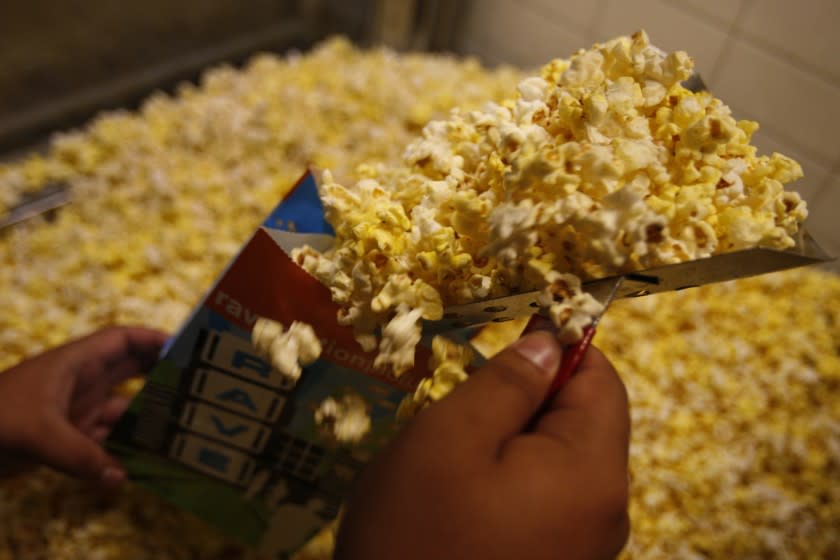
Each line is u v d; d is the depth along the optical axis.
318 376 0.33
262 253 0.30
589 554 0.24
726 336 0.65
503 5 0.86
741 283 0.68
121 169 0.76
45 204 0.75
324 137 0.79
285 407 0.36
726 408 0.61
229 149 0.77
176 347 0.35
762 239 0.27
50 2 0.88
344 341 0.31
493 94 0.81
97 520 0.52
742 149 0.30
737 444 0.59
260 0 0.99
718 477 0.57
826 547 0.56
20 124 0.80
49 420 0.44
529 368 0.25
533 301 0.27
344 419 0.31
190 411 0.38
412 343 0.27
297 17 1.02
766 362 0.65
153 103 0.83
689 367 0.63
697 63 0.57
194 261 0.70
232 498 0.43
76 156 0.78
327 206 0.31
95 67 0.88
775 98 0.51
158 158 0.77
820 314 0.68
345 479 0.38
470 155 0.31
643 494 0.55
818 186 0.48
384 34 0.95
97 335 0.49
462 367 0.29
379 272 0.29
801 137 0.49
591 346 0.28
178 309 0.65
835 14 0.47
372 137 0.77
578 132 0.28
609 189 0.26
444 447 0.24
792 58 0.50
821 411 0.63
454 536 0.23
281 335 0.30
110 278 0.67
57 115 0.83
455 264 0.28
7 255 0.70
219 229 0.71
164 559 0.52
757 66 0.53
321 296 0.30
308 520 0.42
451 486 0.23
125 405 0.53
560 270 0.26
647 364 0.61
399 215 0.30
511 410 0.25
